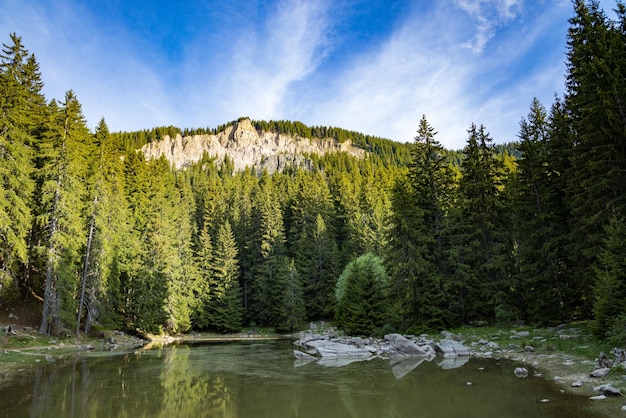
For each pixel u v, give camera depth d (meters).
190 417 10.64
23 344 25.64
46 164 30.14
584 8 24.33
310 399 12.64
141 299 41.38
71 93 31.88
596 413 9.23
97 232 34.66
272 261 61.81
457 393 12.56
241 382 15.99
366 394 13.16
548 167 28.84
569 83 26.58
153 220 47.47
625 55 22.00
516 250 32.44
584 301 26.42
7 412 11.20
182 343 38.38
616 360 13.27
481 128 34.88
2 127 27.48
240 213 76.12
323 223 65.50
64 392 14.06
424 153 36.41
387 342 29.20
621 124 21.08
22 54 31.30
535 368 15.98
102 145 37.91
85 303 34.81
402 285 32.03
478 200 32.41
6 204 25.83
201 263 60.56
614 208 20.41
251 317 61.88
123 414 10.98
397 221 33.03
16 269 28.81
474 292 31.34
